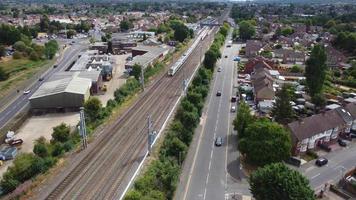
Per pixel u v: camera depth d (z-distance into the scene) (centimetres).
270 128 6606
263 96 10094
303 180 4997
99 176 5816
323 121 7875
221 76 13500
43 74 14312
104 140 7181
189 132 7569
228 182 6391
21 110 10150
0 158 7169
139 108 9100
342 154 7581
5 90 12056
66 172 5934
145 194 5147
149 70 12938
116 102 9481
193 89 10169
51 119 9362
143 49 17300
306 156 7431
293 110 9238
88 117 8238
